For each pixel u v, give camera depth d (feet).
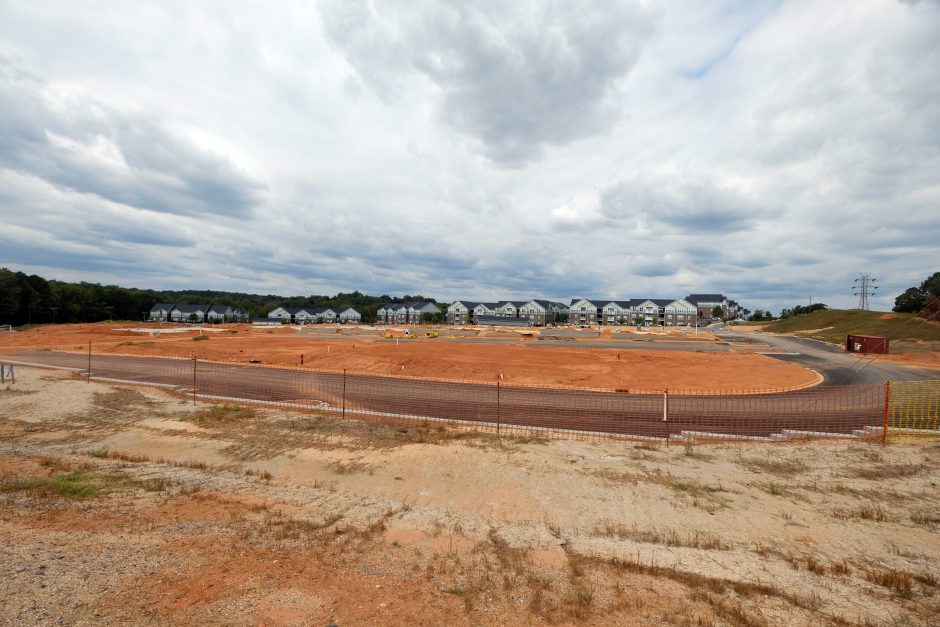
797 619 17.93
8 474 32.04
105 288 412.57
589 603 18.31
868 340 161.58
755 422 60.13
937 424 59.06
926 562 24.58
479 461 41.81
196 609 16.21
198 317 451.94
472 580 20.02
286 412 61.46
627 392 81.00
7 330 234.17
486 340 230.07
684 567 22.56
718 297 488.02
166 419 56.18
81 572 18.42
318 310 509.35
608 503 33.04
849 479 37.88
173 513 26.40
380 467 40.47
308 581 18.97
